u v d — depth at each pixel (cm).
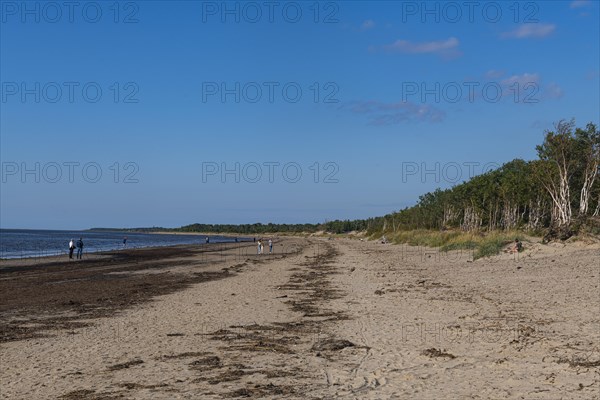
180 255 6494
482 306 1738
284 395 848
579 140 5362
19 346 1305
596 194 5912
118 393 874
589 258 2962
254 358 1115
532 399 797
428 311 1689
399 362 1048
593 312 1520
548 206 6650
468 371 964
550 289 2042
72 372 1026
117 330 1500
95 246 9925
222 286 2762
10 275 3684
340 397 832
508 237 4231
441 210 9494
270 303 2033
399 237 8800
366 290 2380
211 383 927
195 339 1339
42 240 13550
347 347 1197
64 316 1812
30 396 872
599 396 803
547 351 1089
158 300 2200
